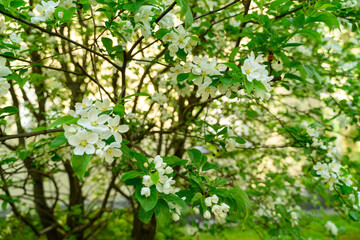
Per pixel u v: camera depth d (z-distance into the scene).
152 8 1.59
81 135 1.08
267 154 3.16
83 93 3.05
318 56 2.87
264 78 1.24
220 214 1.28
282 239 2.28
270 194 2.56
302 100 3.27
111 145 1.13
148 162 1.28
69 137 1.07
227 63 1.22
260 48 1.67
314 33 1.43
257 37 1.63
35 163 2.34
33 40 2.38
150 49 3.00
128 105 3.07
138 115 2.75
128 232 3.68
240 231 4.17
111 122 1.19
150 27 1.63
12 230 2.96
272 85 1.97
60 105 2.87
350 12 1.88
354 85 2.70
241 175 2.50
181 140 2.87
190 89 2.70
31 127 2.81
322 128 2.83
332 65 2.88
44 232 3.10
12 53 1.66
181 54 1.56
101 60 2.97
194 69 1.37
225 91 1.39
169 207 1.27
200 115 3.06
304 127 2.06
